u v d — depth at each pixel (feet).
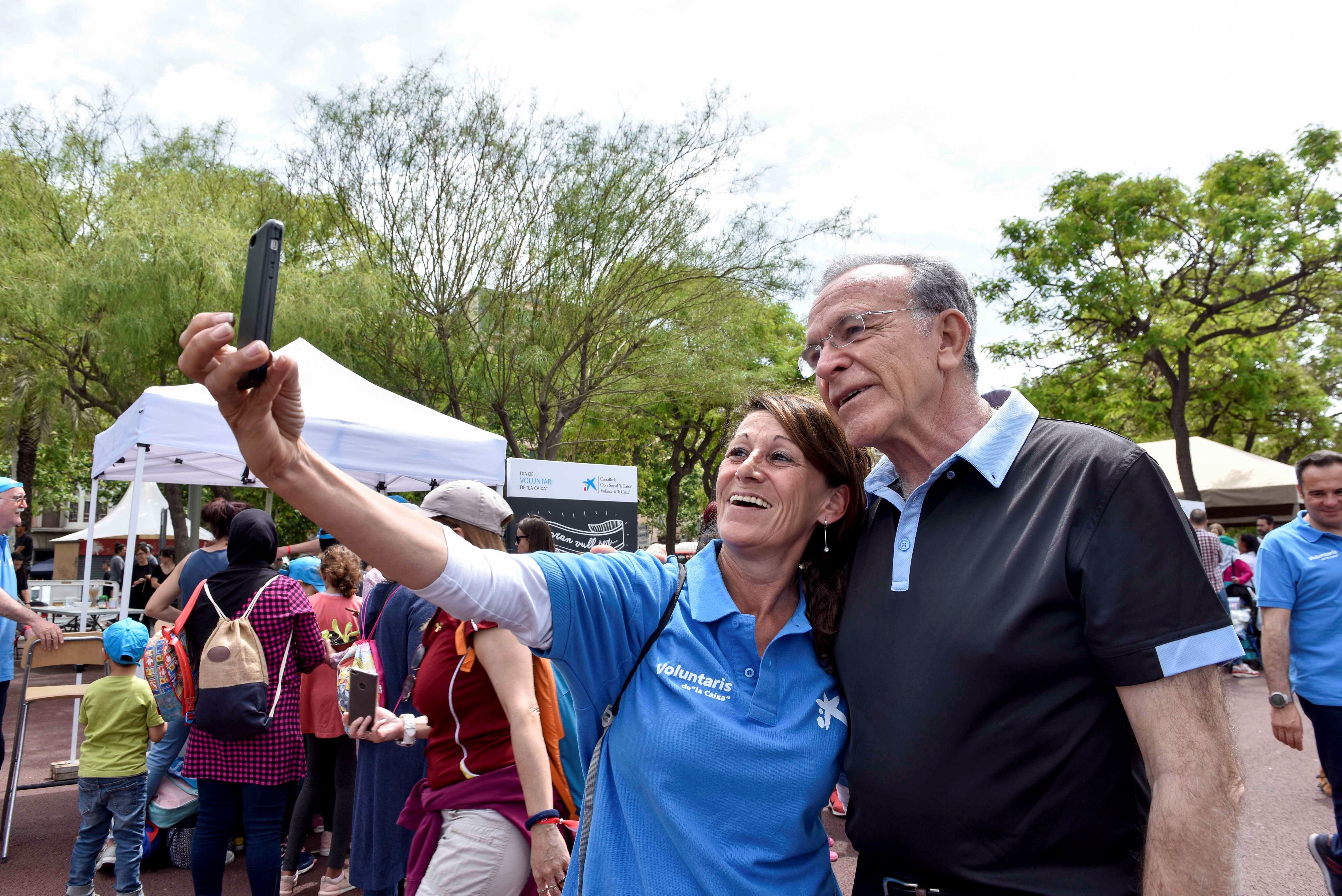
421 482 26.73
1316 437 84.23
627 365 47.80
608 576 4.66
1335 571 10.78
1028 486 4.19
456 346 43.78
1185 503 34.19
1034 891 3.81
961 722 3.94
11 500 15.07
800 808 4.42
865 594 4.58
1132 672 3.63
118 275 34.78
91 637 15.65
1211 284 61.62
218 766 10.23
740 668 4.69
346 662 9.45
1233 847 3.48
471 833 7.09
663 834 4.45
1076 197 61.16
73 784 17.38
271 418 3.41
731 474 4.83
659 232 44.80
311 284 38.55
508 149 42.93
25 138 42.22
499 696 7.06
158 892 12.54
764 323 54.34
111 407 42.29
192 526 36.22
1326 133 57.06
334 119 41.96
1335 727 10.62
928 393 4.60
